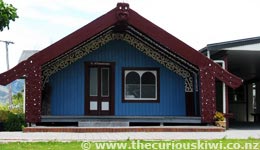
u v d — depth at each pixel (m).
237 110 27.05
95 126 16.09
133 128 14.71
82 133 14.17
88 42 17.36
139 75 18.08
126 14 15.85
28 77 15.57
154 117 16.42
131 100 17.98
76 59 17.78
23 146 10.73
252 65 22.47
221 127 15.34
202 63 16.16
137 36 17.53
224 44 16.39
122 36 17.88
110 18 15.92
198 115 17.72
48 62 16.25
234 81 16.11
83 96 17.83
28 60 15.59
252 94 27.44
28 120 15.54
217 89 24.08
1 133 14.20
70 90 17.77
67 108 17.70
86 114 17.78
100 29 15.84
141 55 18.11
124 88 17.98
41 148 10.39
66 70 17.80
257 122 23.62
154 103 18.06
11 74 15.45
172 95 18.12
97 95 17.89
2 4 14.07
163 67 18.16
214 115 16.16
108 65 17.97
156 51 18.03
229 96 27.00
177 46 16.14
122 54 18.05
